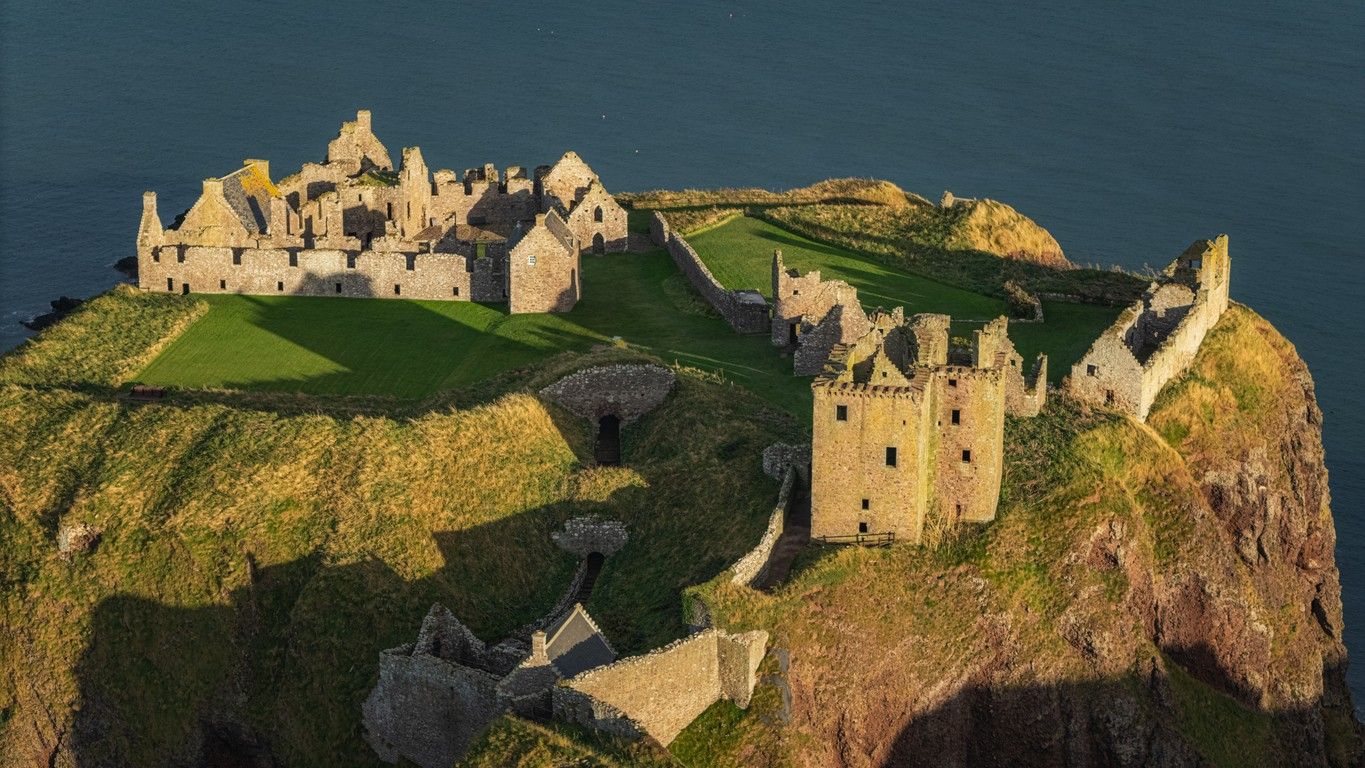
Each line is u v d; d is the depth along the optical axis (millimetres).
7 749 164250
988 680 158500
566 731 137875
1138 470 174375
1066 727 160375
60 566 170500
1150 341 199625
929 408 159500
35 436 183625
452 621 155625
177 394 192000
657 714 142875
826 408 156625
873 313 191500
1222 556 174375
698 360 197500
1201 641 172375
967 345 181250
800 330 196375
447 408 184500
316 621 162625
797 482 169000
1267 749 173875
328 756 156750
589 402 189875
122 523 172125
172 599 167125
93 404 187750
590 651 144875
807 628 151500
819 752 147750
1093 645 161750
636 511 172500
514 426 182000
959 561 159875
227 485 173750
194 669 164000
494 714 144875
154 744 162875
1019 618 159500
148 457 178625
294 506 171750
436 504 172250
